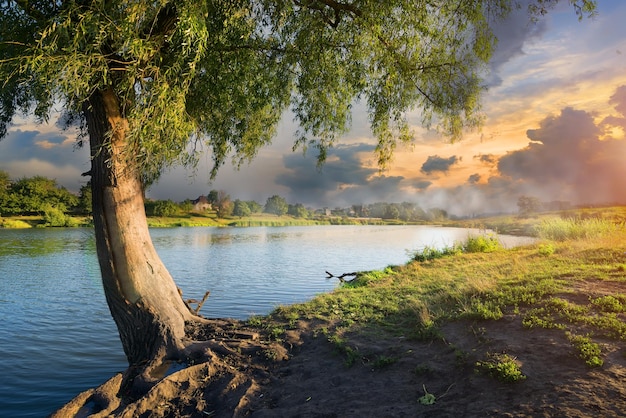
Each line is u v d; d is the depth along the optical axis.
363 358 7.67
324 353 8.34
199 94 10.23
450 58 10.87
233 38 10.19
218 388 7.34
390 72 10.09
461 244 23.45
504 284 10.33
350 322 9.73
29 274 25.86
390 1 9.09
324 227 136.50
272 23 10.08
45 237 60.91
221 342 8.79
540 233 22.20
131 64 7.39
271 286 20.95
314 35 10.62
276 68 11.16
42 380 9.38
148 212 139.00
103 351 11.49
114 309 9.22
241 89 10.84
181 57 7.17
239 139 11.91
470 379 6.02
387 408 5.80
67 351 11.45
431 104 11.36
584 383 5.25
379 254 39.00
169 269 27.92
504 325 7.64
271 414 6.26
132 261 9.05
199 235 76.12
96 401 7.18
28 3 7.60
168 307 9.42
